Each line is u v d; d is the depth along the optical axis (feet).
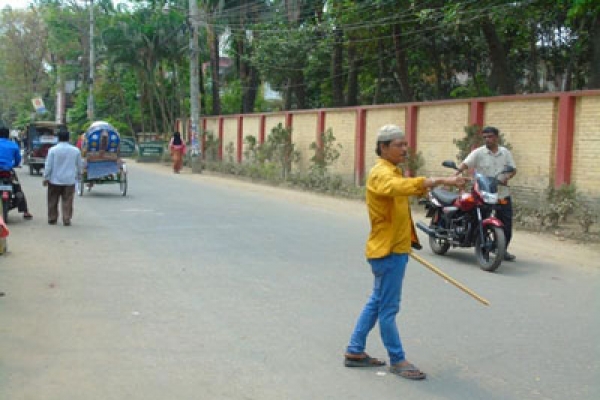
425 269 31.40
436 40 91.04
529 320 22.59
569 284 28.55
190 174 95.35
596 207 45.70
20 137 145.38
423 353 19.01
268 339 19.95
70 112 177.99
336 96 97.45
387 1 74.90
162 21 124.16
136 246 35.22
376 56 94.43
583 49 79.41
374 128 70.85
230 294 25.29
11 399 15.15
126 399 15.30
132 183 76.23
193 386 16.16
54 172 42.16
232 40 123.95
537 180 50.62
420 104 63.41
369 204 17.06
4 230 22.22
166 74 151.43
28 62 217.36
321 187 70.49
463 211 33.04
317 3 99.66
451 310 23.70
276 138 84.69
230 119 107.24
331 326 21.38
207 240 37.42
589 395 16.03
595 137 45.98
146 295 24.91
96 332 20.33
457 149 58.95
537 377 17.21
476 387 16.44
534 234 42.70
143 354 18.42
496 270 31.35
